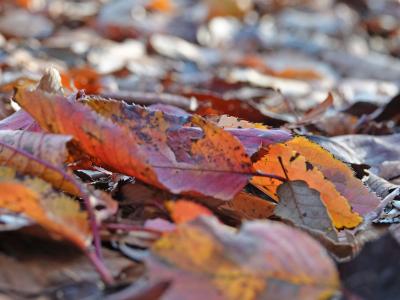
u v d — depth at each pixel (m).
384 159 0.70
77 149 0.55
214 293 0.47
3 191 0.49
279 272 0.47
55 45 1.38
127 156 0.53
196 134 0.55
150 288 0.47
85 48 1.43
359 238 0.55
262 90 1.26
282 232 0.47
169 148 0.55
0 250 0.51
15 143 0.53
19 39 1.51
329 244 0.53
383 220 0.58
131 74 1.28
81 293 0.49
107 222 0.52
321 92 1.34
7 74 0.99
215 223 0.47
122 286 0.49
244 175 0.54
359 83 1.57
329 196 0.55
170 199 0.54
